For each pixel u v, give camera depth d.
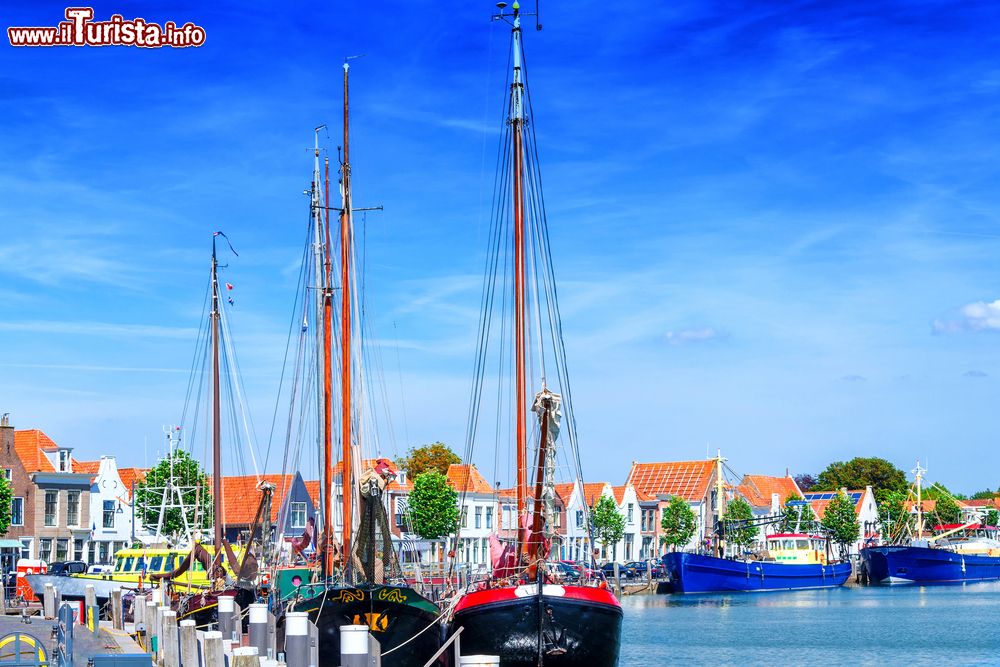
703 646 66.94
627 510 147.00
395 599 37.66
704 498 153.00
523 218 47.03
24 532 94.69
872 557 133.25
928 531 166.88
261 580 50.00
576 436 45.31
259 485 49.16
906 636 72.06
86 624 50.91
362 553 38.81
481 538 124.19
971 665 58.44
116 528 101.06
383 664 37.62
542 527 38.47
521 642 37.12
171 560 58.78
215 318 60.56
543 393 38.38
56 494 97.44
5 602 59.28
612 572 120.38
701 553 127.69
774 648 65.88
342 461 46.16
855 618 85.81
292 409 54.84
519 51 48.00
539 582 37.31
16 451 96.62
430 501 109.19
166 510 92.12
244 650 24.27
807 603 102.69
